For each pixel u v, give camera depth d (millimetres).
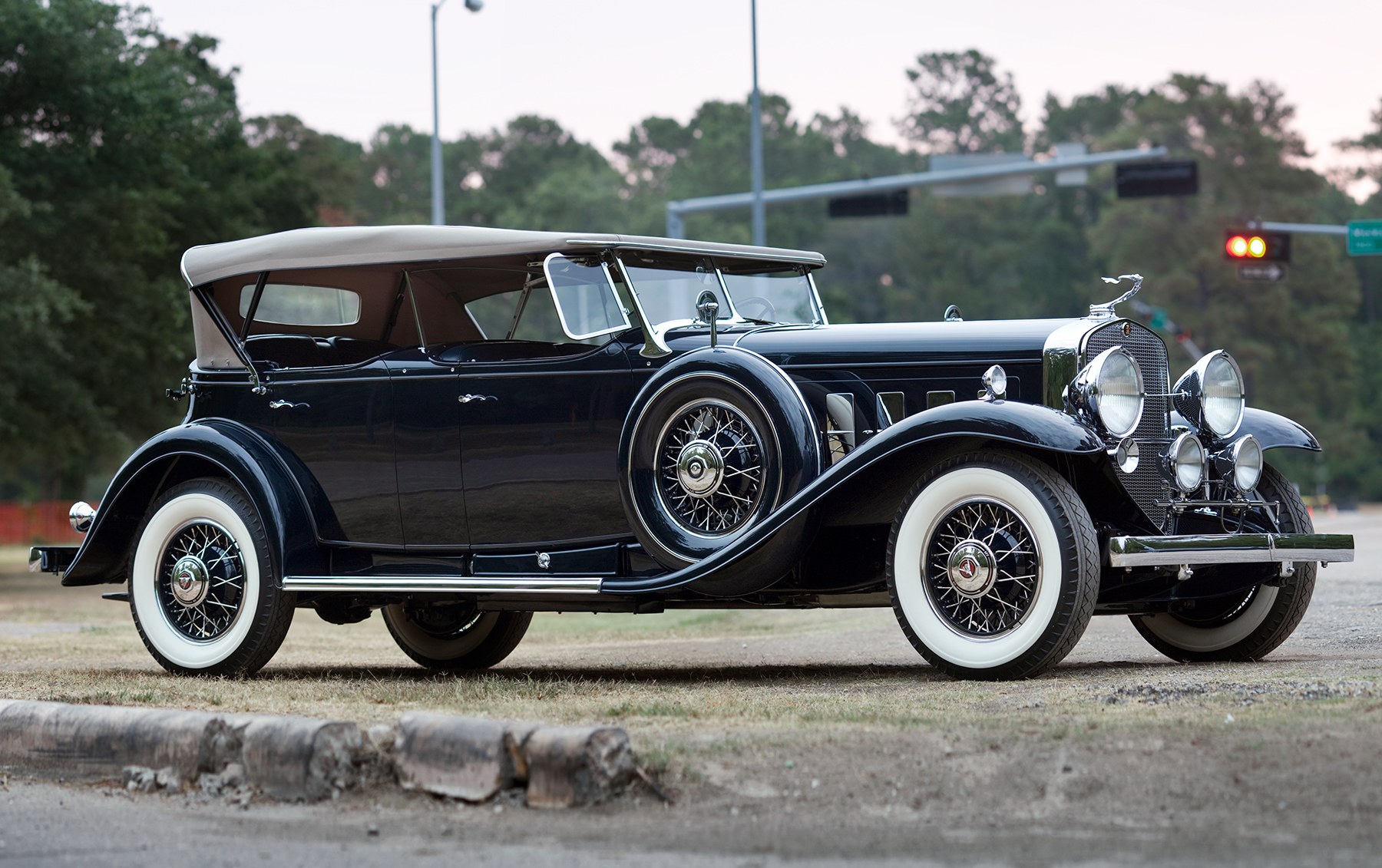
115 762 6277
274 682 8750
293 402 9398
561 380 8562
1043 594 7230
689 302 9031
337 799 5734
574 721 6461
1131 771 5188
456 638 10414
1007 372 8203
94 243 32188
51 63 29422
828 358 8539
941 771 5332
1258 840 4586
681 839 4930
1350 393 114750
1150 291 110750
